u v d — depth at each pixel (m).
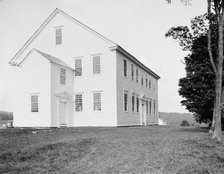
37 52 21.78
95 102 23.56
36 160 8.87
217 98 13.43
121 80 24.33
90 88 23.86
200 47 17.98
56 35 25.80
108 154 9.28
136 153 9.39
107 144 10.91
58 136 13.73
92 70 23.97
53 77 21.52
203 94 18.03
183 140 12.32
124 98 25.00
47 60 21.33
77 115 24.06
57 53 25.56
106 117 22.94
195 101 18.55
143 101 31.92
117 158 8.76
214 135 13.19
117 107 22.92
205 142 11.97
